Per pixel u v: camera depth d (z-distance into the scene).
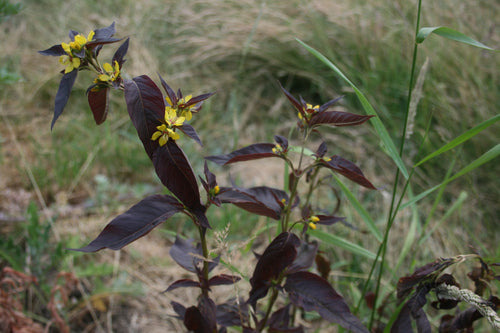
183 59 2.25
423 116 1.71
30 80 2.08
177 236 0.98
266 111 2.12
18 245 1.28
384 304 1.06
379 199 1.58
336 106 1.95
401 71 1.97
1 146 1.73
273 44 2.24
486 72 1.86
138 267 1.31
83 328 1.20
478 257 0.95
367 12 2.17
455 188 1.60
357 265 1.30
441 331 0.98
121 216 0.87
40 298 1.18
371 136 1.84
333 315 0.92
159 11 2.53
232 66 2.30
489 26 1.98
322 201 1.52
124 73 0.87
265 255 0.91
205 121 1.97
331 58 2.05
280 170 1.79
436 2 2.02
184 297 1.26
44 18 2.54
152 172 1.71
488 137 1.65
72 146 1.68
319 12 2.26
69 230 1.35
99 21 2.45
